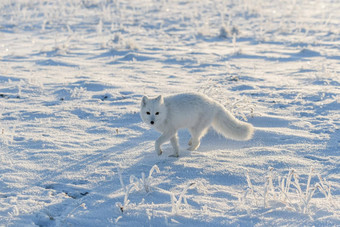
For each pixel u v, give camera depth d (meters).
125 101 15.01
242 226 6.43
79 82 18.11
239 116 12.68
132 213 6.89
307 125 12.02
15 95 16.05
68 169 8.99
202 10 46.97
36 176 8.59
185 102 10.14
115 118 13.08
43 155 9.75
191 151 10.56
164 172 8.82
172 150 10.59
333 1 54.41
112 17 42.25
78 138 11.23
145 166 9.20
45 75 20.11
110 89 16.92
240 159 9.62
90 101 15.14
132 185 7.84
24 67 22.19
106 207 7.18
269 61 23.97
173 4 50.97
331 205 7.08
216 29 37.56
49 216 6.86
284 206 7.12
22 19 40.16
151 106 9.77
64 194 7.76
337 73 19.28
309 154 9.80
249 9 44.94
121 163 9.38
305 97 15.05
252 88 16.80
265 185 7.08
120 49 28.09
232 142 11.27
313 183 8.17
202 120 10.40
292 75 19.59
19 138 11.05
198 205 7.22
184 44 30.89
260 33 34.41
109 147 10.52
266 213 6.84
